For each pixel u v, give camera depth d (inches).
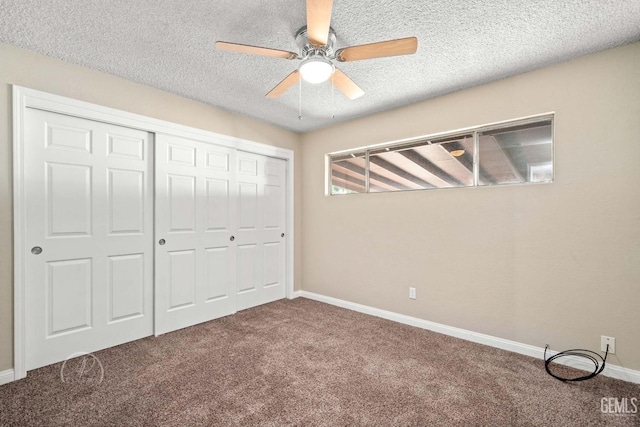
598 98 82.4
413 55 84.7
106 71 94.3
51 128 86.4
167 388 74.6
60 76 86.7
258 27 72.8
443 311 110.8
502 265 98.3
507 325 97.0
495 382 77.7
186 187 116.4
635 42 77.6
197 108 118.5
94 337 94.4
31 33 74.3
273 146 147.5
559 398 70.8
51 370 82.8
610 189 80.9
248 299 140.4
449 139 113.0
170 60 87.9
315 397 71.3
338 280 144.3
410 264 119.8
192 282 118.1
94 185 94.5
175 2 63.8
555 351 88.5
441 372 82.7
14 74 79.4
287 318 126.2
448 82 101.0
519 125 98.3
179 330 112.6
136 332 103.9
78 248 91.3
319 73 72.1
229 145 129.1
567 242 87.0
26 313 81.5
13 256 78.6
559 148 88.0
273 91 85.8
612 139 80.6
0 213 77.2
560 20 69.5
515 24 71.2
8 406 67.2
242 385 76.2
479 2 64.0
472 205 104.6
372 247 131.6
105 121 95.3
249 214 141.0
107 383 76.7
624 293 79.0
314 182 155.4
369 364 87.2
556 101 88.4
